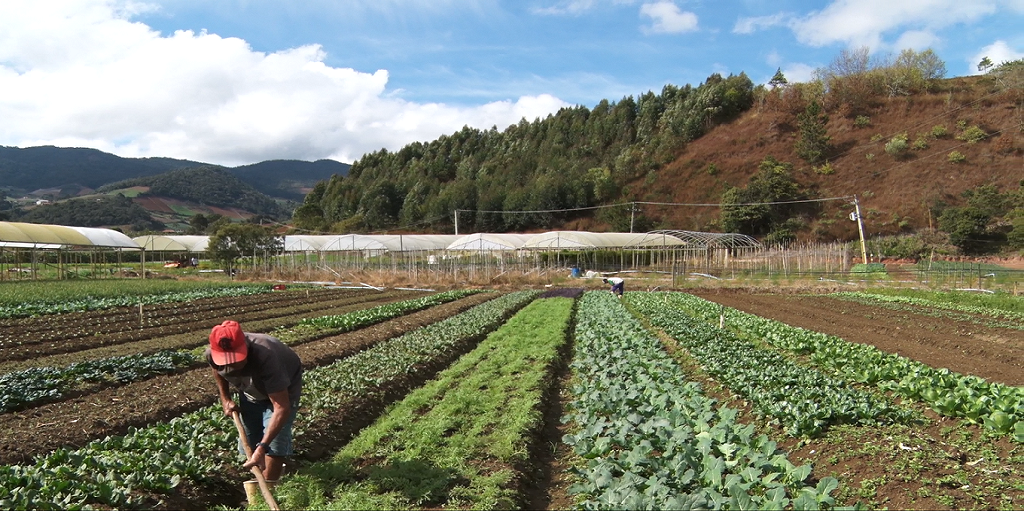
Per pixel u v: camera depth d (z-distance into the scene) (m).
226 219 128.62
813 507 6.32
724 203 87.38
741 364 14.30
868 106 102.50
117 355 16.50
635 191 101.06
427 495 7.39
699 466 7.93
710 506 6.55
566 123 130.25
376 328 21.80
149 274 59.88
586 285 47.28
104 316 25.20
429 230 111.88
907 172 85.19
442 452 8.81
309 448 8.98
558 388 13.84
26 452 8.36
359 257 65.56
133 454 7.93
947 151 86.56
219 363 6.41
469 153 139.25
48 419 9.84
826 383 12.45
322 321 22.38
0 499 6.38
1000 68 102.31
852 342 19.27
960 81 104.62
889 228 76.50
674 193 97.94
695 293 41.12
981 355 17.33
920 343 19.78
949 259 61.06
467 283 47.72
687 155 104.44
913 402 11.60
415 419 10.46
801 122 99.00
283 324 23.05
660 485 7.07
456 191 112.94
